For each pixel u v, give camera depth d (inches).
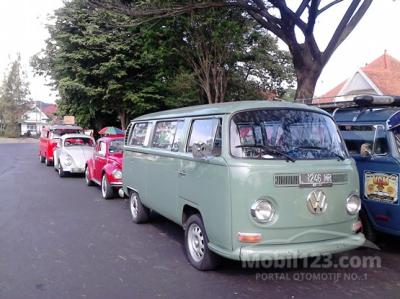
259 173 183.3
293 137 205.6
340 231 199.6
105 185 442.0
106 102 892.6
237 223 184.2
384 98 250.1
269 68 941.8
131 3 503.2
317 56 470.0
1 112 2827.3
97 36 809.5
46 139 832.3
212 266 215.8
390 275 214.1
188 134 236.5
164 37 630.5
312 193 190.5
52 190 505.0
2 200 431.5
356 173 208.1
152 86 855.1
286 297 186.5
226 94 808.9
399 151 235.8
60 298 187.0
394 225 234.2
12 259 241.0
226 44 608.7
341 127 271.7
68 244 272.7
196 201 217.2
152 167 283.4
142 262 236.5
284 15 462.6
